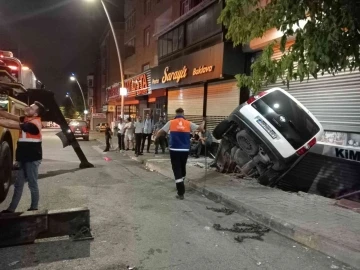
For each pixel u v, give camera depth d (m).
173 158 7.45
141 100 26.62
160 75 18.89
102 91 61.97
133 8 34.28
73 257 4.29
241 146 8.38
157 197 7.52
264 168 8.41
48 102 11.05
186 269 4.04
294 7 4.44
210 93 14.80
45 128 67.25
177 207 6.75
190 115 16.70
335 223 5.37
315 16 4.61
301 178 8.95
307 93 9.23
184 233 5.27
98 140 28.81
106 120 58.03
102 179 9.60
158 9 26.70
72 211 4.81
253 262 4.28
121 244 4.75
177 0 22.11
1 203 6.77
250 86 5.71
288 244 4.94
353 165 7.58
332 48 4.29
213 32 13.73
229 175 9.47
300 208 6.24
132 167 12.15
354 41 4.23
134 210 6.46
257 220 5.94
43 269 3.95
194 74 14.35
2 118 6.50
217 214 6.34
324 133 8.59
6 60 10.08
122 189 8.30
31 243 4.68
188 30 16.45
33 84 12.22
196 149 13.49
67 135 11.55
